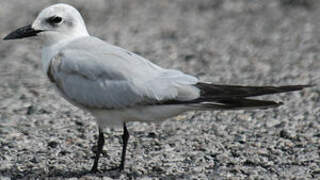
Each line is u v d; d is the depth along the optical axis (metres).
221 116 15.45
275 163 11.99
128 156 12.45
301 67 20.64
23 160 12.19
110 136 13.77
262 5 29.70
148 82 10.83
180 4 30.84
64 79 11.19
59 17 11.46
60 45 11.49
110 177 11.23
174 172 11.47
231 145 13.08
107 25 27.42
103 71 10.95
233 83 18.81
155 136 13.82
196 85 10.86
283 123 14.77
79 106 11.36
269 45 23.81
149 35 25.66
